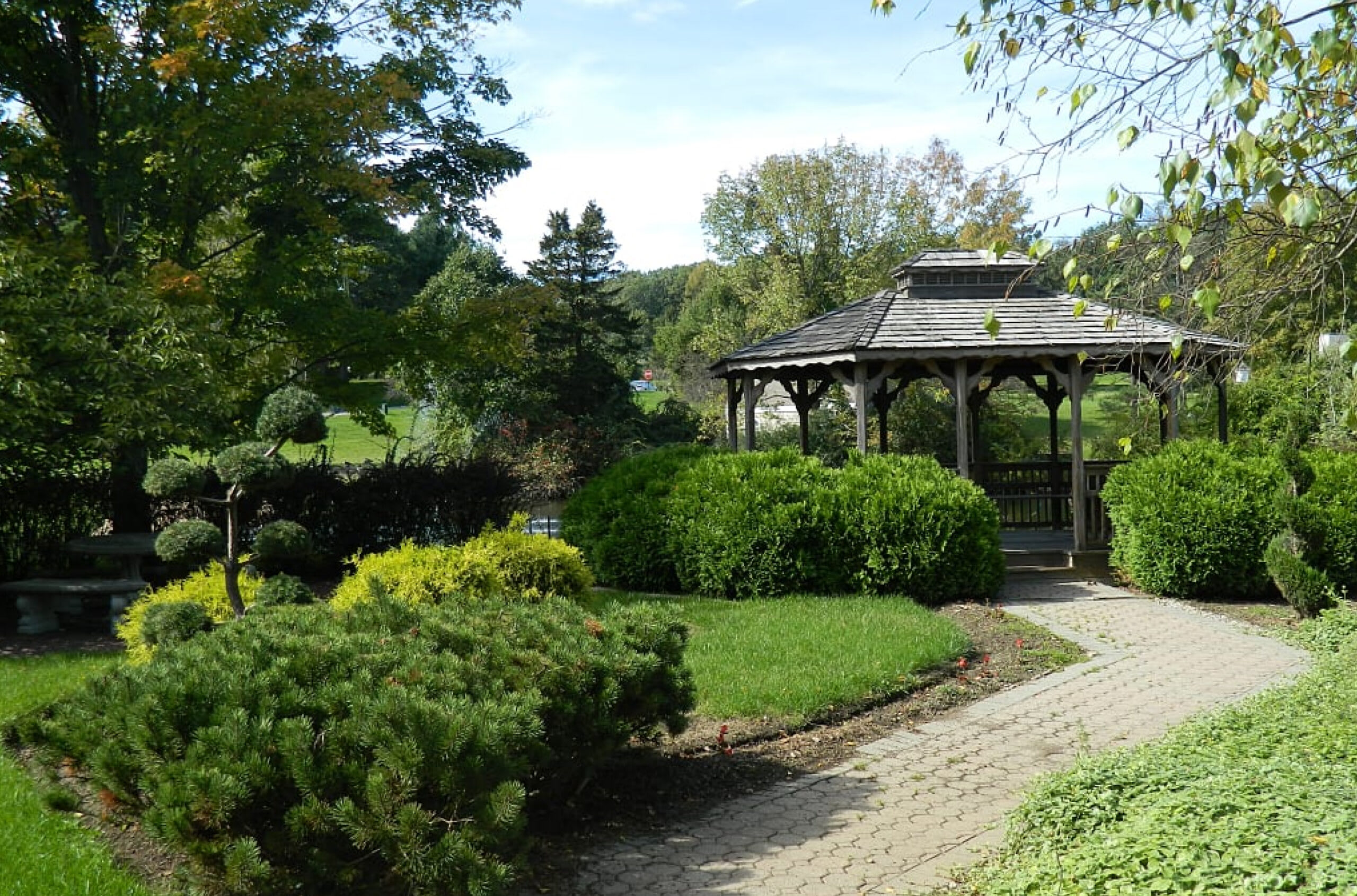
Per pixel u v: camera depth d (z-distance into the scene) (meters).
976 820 5.43
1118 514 12.91
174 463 7.54
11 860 4.57
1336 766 4.50
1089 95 4.88
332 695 4.51
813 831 5.33
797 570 11.86
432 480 13.86
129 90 12.98
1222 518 11.88
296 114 13.29
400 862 4.05
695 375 38.41
